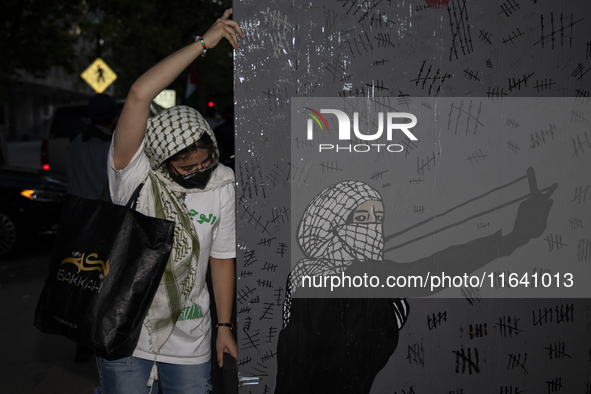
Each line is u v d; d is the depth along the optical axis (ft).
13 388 10.78
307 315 5.95
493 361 6.18
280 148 5.78
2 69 37.93
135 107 5.29
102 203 5.64
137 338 5.43
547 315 6.19
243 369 5.95
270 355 5.95
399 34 5.79
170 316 5.74
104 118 11.21
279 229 5.84
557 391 6.28
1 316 15.08
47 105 180.75
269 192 5.81
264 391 6.00
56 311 5.45
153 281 5.36
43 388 10.80
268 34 5.67
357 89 5.79
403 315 6.04
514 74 5.94
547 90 5.98
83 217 5.66
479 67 5.90
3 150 39.93
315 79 5.74
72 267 5.48
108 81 30.12
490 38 5.88
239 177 5.76
